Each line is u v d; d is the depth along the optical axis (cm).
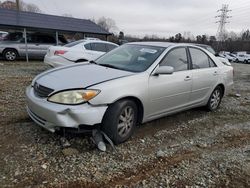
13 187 285
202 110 611
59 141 386
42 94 369
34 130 418
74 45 945
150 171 336
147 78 417
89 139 398
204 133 477
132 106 401
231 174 343
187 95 505
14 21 1522
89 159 349
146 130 463
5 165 321
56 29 1664
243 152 410
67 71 420
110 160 352
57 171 318
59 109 341
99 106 358
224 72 610
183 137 450
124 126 396
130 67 443
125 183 307
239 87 989
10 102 562
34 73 1026
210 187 312
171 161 365
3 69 1097
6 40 1437
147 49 484
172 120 529
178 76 474
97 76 391
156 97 433
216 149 414
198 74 525
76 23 1883
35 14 1722
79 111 343
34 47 1469
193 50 538
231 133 488
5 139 384
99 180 308
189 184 314
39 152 355
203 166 358
